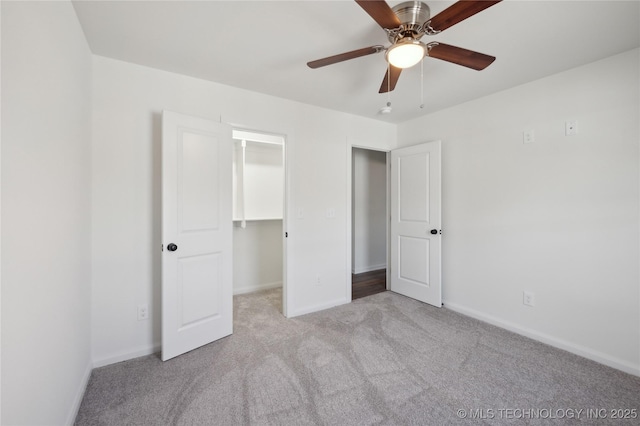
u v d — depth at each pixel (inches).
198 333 87.7
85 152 69.1
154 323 85.7
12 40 34.5
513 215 99.8
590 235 82.3
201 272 88.5
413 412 60.5
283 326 103.5
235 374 73.7
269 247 153.7
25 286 37.8
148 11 59.5
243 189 137.6
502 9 58.7
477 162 110.6
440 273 121.5
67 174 54.9
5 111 33.1
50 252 46.2
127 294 81.4
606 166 79.2
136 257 82.5
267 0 56.4
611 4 57.2
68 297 55.3
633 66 74.7
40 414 42.1
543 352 85.4
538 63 82.4
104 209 77.8
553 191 89.7
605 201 79.5
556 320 89.2
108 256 78.5
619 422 57.9
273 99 107.0
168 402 63.1
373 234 196.5
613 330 78.1
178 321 83.0
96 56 76.7
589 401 63.9
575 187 85.0
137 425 56.6
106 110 77.9
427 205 125.8
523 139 96.7
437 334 96.8
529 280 95.7
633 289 75.0
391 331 99.1
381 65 83.0
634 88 74.5
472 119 112.1
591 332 82.0
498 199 104.0
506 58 79.4
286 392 66.7
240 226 144.3
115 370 75.5
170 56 78.2
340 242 126.5
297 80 93.3
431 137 128.1
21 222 36.8
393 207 142.3
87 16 61.1
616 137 77.5
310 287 118.2
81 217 65.4
